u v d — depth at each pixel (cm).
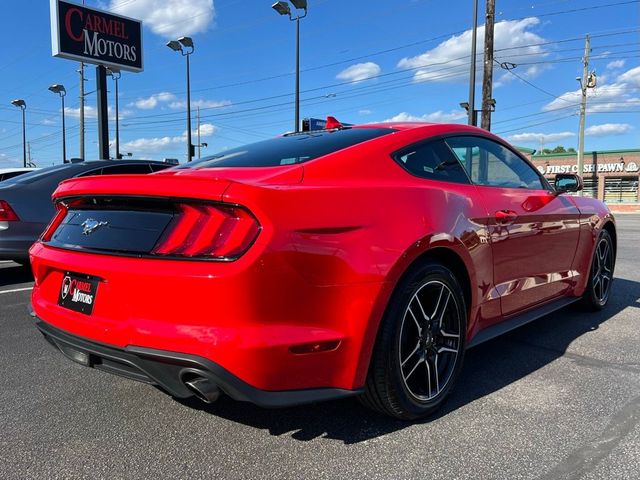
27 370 350
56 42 1794
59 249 262
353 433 258
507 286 331
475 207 301
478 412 279
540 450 239
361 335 230
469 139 342
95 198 252
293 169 246
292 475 222
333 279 222
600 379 323
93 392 312
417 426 264
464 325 290
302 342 213
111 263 229
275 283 208
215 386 216
